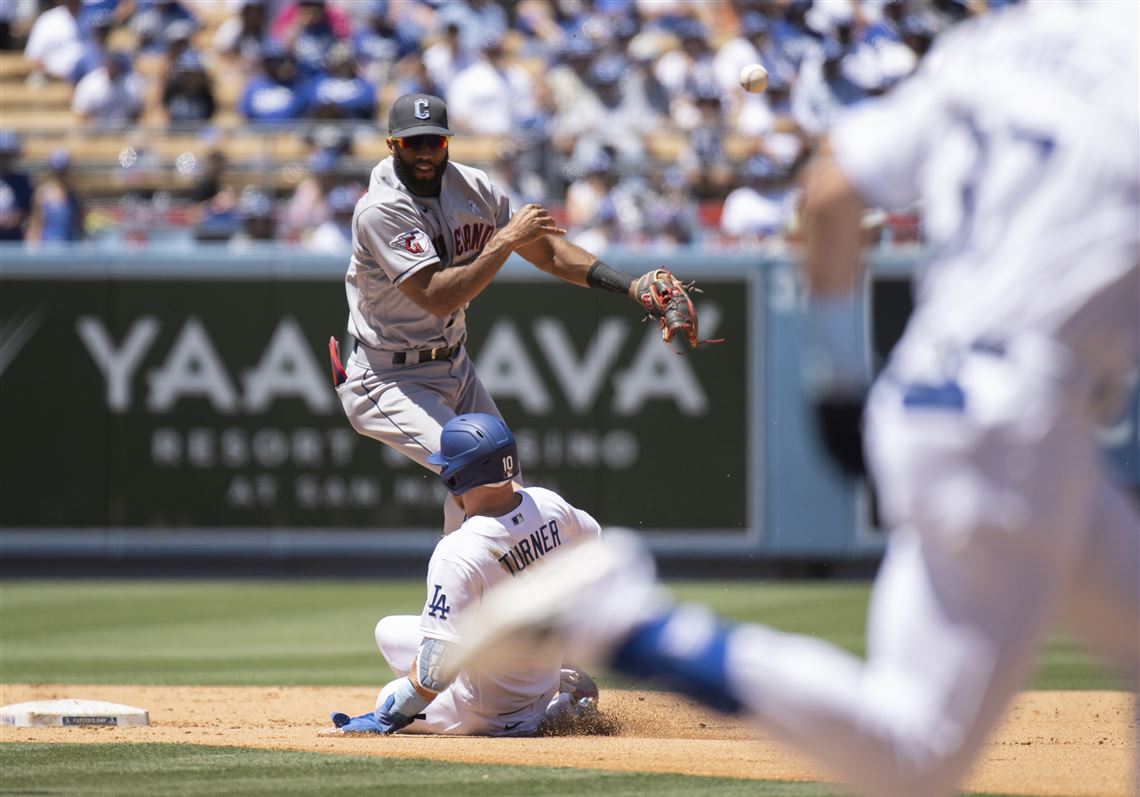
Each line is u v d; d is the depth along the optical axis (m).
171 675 26.69
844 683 8.04
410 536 42.28
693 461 42.16
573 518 17.50
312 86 50.59
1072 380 8.07
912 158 8.55
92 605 37.59
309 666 27.95
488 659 8.30
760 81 20.64
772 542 42.00
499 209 20.69
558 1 57.69
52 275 42.69
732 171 46.25
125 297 42.66
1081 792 13.25
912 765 8.01
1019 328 8.05
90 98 50.66
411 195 19.69
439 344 20.23
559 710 18.38
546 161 46.28
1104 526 8.70
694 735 18.36
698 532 42.12
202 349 42.59
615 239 44.44
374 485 42.41
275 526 42.44
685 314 19.14
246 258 42.53
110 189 45.75
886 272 41.06
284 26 54.94
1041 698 21.95
